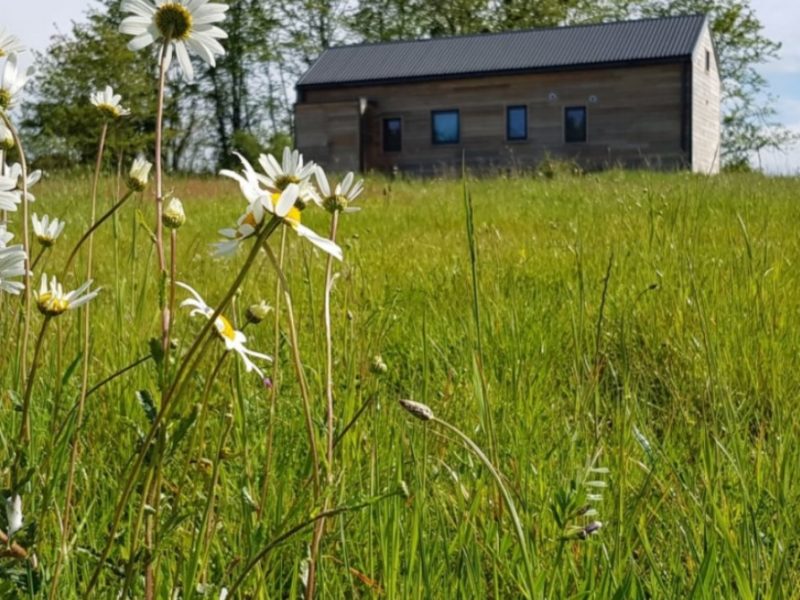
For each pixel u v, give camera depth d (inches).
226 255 55.7
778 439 113.0
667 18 1478.8
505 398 131.9
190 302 61.2
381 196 594.6
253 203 53.7
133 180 82.7
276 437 113.0
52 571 78.0
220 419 104.0
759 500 97.8
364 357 135.9
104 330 155.0
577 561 87.4
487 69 1451.8
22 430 74.6
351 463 102.3
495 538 88.7
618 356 161.6
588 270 227.1
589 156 1418.6
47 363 130.8
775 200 415.2
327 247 53.9
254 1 2252.7
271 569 82.7
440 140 1497.3
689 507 95.3
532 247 288.7
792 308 180.5
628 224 305.6
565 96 1427.2
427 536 90.6
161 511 82.7
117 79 1213.7
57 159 1131.3
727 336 165.9
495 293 204.5
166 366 64.5
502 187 671.8
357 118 1493.6
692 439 117.9
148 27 68.4
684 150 1375.5
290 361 124.9
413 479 97.5
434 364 157.6
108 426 119.4
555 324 177.5
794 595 76.2
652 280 206.8
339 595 84.0
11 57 81.7
